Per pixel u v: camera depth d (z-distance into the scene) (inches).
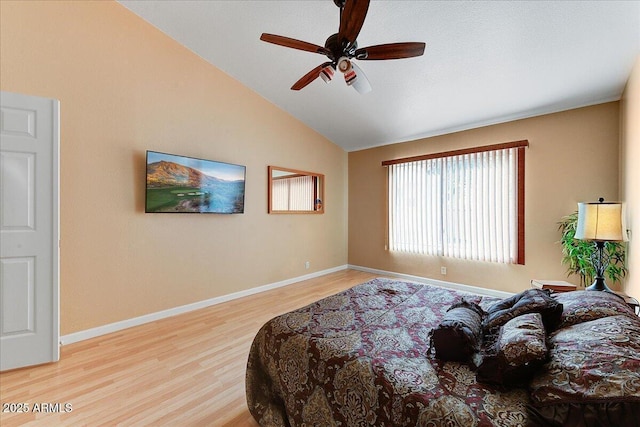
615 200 124.0
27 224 85.1
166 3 109.9
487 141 159.3
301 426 53.7
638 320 45.1
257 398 63.3
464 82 125.7
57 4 98.0
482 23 94.3
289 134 182.2
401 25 100.1
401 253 197.5
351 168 228.2
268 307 138.3
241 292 155.0
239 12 108.5
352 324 65.4
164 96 124.6
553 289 113.3
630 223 107.6
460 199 166.9
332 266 217.5
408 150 194.5
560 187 136.7
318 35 114.0
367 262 218.7
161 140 123.8
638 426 28.5
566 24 89.5
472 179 161.8
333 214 217.9
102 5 107.7
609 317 46.9
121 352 93.7
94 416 64.2
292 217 185.5
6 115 82.3
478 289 162.1
